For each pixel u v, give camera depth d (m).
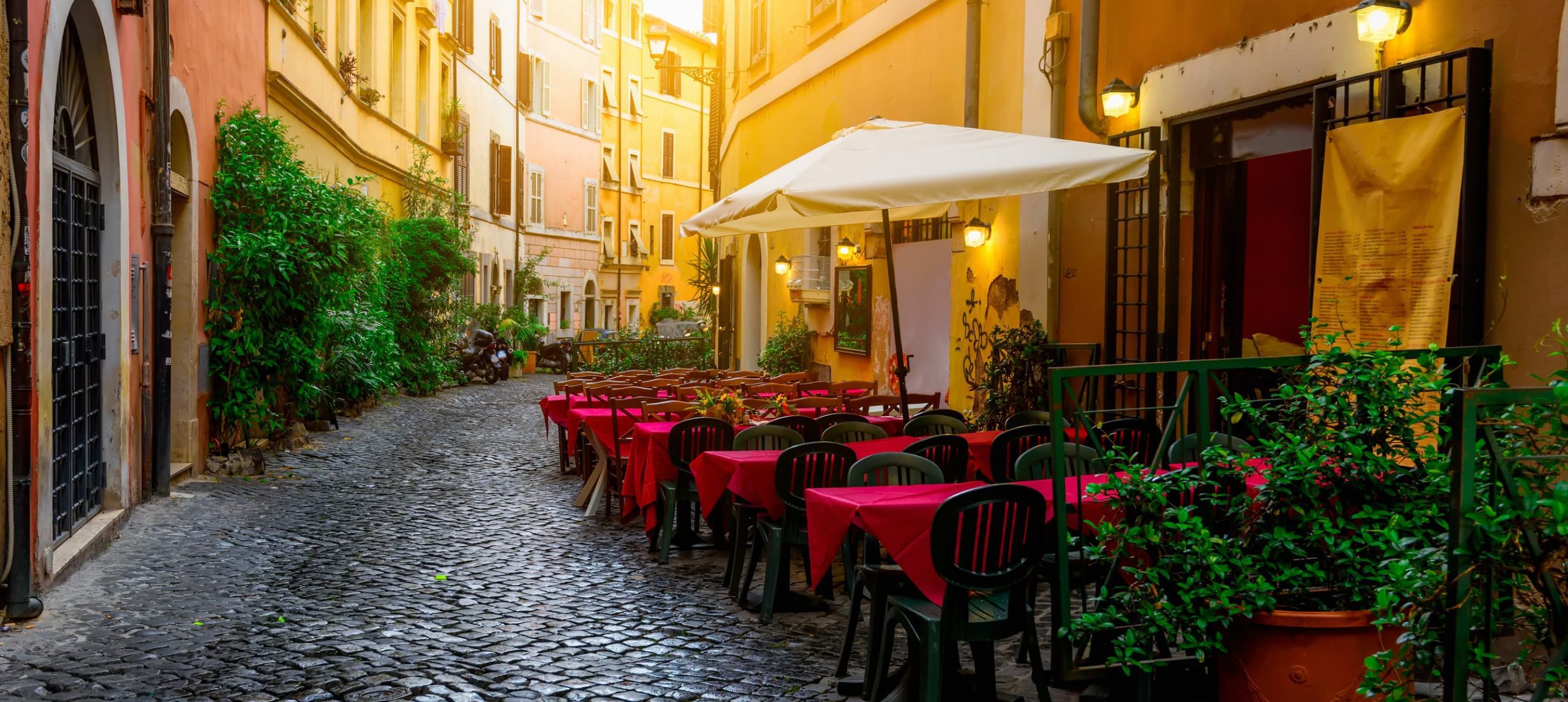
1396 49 6.40
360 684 4.80
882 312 13.88
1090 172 6.54
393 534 8.16
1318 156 6.66
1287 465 3.72
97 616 5.79
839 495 4.91
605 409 10.11
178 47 9.63
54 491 6.68
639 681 4.88
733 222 8.88
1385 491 3.70
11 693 4.61
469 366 25.36
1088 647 4.91
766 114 19.11
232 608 6.02
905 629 4.46
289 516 8.74
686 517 7.71
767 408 8.98
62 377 6.87
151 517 8.40
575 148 37.41
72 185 7.00
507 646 5.39
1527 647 3.10
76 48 7.29
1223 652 3.65
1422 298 5.98
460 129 26.64
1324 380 3.96
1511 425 2.91
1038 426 6.44
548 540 8.04
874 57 14.02
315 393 11.63
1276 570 3.71
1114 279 8.91
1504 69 5.73
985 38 11.11
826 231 16.33
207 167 10.65
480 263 28.33
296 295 11.12
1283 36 7.23
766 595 5.85
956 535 4.12
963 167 6.61
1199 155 8.37
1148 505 3.75
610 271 41.00
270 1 13.47
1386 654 3.18
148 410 9.03
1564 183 5.41
